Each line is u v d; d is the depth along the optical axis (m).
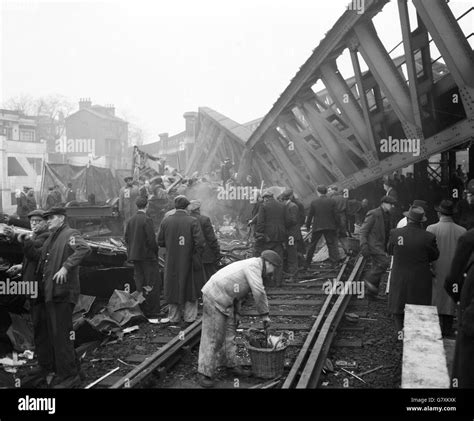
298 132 16.55
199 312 8.05
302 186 18.03
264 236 9.88
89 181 24.45
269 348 5.21
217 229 17.38
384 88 11.31
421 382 3.69
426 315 5.02
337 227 11.22
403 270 5.78
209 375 4.93
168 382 5.18
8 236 6.36
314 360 5.12
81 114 49.41
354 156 15.89
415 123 11.08
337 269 11.12
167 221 7.30
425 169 18.67
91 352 6.24
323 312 7.12
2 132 37.69
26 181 32.66
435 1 9.34
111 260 9.07
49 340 5.31
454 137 10.37
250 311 7.98
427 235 5.71
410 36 10.13
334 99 13.35
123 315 7.29
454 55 9.38
